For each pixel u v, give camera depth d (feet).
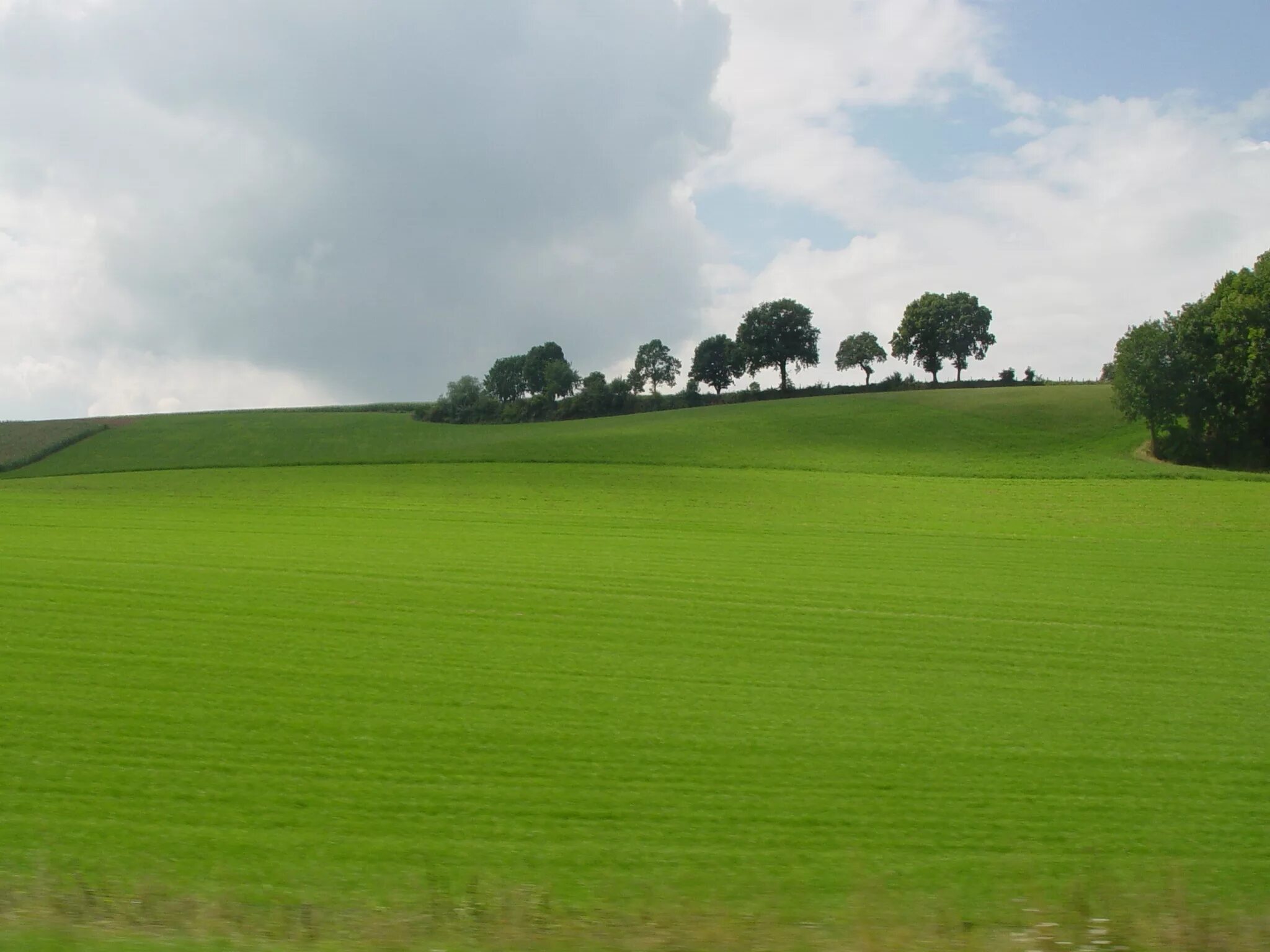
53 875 33.19
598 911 27.27
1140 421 252.21
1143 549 122.21
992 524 140.87
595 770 48.44
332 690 61.57
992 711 60.08
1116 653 74.90
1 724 53.67
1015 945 22.72
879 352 423.23
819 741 53.83
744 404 330.95
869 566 109.70
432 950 20.61
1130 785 47.57
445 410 329.93
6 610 79.97
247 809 42.39
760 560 112.68
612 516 147.33
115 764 47.93
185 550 111.65
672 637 77.36
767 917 26.40
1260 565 111.45
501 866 36.42
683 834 40.55
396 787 45.60
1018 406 282.15
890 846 39.55
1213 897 33.58
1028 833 41.27
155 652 69.21
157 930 22.82
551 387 369.71
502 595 90.68
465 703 59.57
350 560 106.73
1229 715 59.88
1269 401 216.74
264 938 21.94
